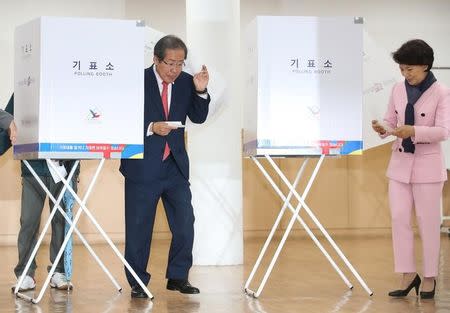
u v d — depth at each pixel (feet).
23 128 17.24
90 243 34.14
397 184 17.51
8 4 34.32
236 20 25.54
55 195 19.33
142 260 17.56
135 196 17.29
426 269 17.26
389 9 38.01
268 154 17.21
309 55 17.34
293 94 17.28
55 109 16.48
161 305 16.51
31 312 15.84
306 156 17.76
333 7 37.58
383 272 22.44
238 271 23.40
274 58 17.22
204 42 25.11
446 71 37.99
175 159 17.39
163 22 35.94
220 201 25.41
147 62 19.56
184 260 17.70
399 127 16.87
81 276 22.04
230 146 25.61
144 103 17.29
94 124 16.67
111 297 17.81
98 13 35.29
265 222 36.76
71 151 16.56
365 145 34.35
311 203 37.27
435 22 38.37
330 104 17.39
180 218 17.51
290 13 37.17
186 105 17.78
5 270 23.82
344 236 36.68
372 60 34.19
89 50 16.66
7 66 34.19
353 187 37.70
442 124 16.92
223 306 16.28
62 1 34.94
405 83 17.58
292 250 30.07
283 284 19.89
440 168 17.21
